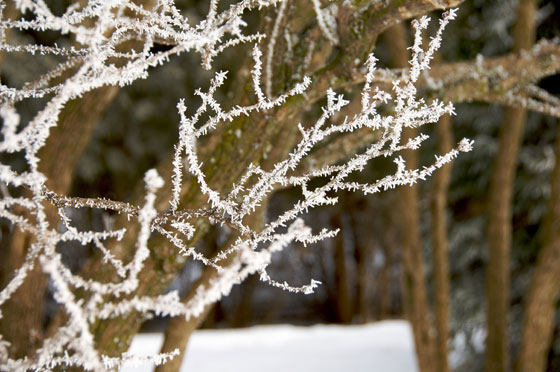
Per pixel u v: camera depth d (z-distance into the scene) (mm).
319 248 14352
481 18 6395
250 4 1170
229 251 1099
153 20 1158
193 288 1932
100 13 924
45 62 4793
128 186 8484
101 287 821
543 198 6242
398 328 9086
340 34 1558
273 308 14375
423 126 6316
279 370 6379
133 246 1741
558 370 5910
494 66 2129
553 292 3525
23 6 911
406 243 4059
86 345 792
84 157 7531
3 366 846
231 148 1701
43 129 871
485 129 6641
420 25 1125
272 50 1632
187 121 1076
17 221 931
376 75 1614
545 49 2133
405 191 4062
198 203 1738
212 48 1163
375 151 1107
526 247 6422
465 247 6883
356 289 14828
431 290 6809
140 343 7184
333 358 6969
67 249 8109
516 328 6270
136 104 7355
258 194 1123
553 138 6250
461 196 6922
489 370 4066
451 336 6770
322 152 2023
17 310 2375
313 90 1620
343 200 11078
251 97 1671
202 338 8055
